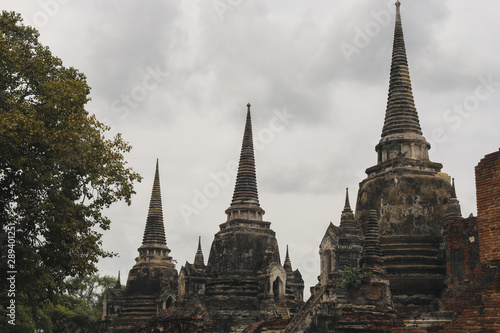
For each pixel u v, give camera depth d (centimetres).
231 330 6238
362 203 5462
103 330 8656
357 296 3969
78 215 3541
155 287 8575
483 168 2420
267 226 7388
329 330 5134
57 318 7362
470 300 4134
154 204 9162
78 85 3603
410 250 4925
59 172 3516
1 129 3122
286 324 5650
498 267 2323
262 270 6888
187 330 5122
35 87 3634
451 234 4419
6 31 3716
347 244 5347
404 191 5191
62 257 3491
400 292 4784
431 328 3059
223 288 6819
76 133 3472
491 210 2364
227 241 7138
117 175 3672
